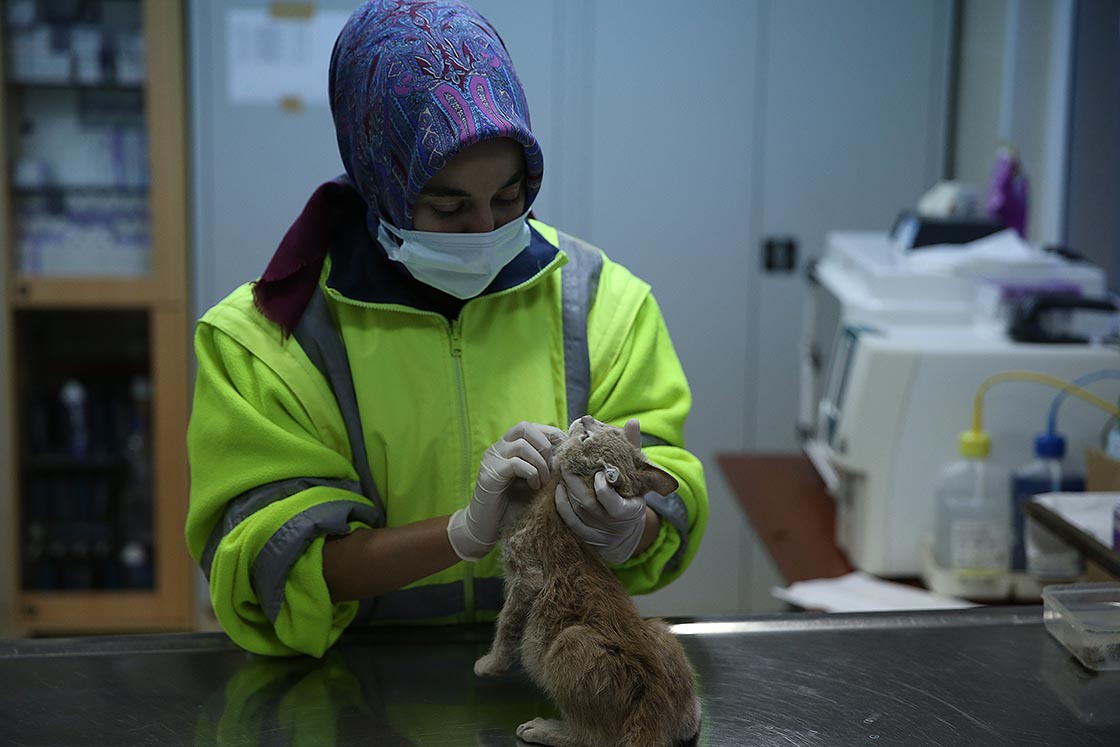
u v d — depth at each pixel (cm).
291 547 96
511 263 109
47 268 317
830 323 226
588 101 304
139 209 322
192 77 298
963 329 190
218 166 302
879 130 311
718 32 303
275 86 299
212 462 102
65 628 325
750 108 307
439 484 107
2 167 304
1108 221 263
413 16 99
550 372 110
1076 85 264
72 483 331
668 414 112
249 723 87
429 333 107
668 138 307
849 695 92
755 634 104
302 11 296
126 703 91
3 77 304
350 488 104
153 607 325
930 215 234
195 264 311
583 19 300
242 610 100
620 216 310
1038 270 195
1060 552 161
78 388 330
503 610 89
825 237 314
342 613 104
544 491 89
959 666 98
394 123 97
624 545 90
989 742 84
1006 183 240
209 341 106
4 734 85
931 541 175
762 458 256
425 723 87
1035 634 105
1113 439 156
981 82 295
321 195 108
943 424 173
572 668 78
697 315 316
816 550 195
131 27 309
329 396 105
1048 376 171
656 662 79
